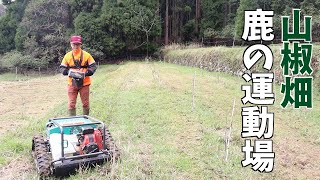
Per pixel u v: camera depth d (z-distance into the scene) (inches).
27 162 244.8
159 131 325.7
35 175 215.9
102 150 227.8
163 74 816.9
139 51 1626.5
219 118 386.9
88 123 229.9
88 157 221.0
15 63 1470.2
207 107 445.1
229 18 1596.9
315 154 283.6
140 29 1539.1
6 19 1748.3
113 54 1573.6
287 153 282.0
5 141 295.1
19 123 390.6
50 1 1572.3
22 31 1585.9
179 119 372.5
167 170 228.8
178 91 564.7
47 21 1576.0
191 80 714.2
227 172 231.3
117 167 221.8
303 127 366.3
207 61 997.8
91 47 1515.7
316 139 324.2
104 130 229.9
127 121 360.2
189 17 1875.0
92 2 1590.8
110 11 1517.0
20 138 308.5
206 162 247.8
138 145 281.4
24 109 489.7
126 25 1519.4
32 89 744.3
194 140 300.2
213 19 1688.0
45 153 223.9
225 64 887.7
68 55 325.4
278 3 1151.6
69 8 1620.3
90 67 328.8
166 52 1502.2
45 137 267.1
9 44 1732.3
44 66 1524.4
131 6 1542.8
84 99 340.2
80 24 1498.5
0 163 241.4
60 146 222.5
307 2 986.1
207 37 1637.6
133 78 739.4
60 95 640.4
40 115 435.5
